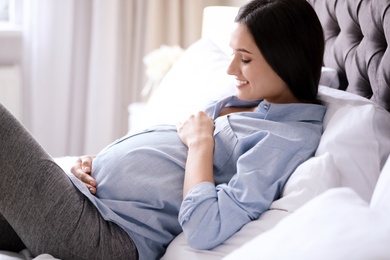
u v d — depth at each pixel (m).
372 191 1.45
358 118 1.50
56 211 1.48
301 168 1.43
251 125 1.60
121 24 3.41
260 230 1.37
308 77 1.59
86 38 3.37
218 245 1.40
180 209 1.43
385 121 1.51
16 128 1.53
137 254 1.53
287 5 1.55
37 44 3.21
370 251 0.89
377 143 1.46
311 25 1.56
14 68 3.27
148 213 1.51
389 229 0.93
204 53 2.19
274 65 1.56
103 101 3.36
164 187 1.52
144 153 1.57
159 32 3.41
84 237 1.48
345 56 1.84
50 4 3.19
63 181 1.52
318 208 1.04
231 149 1.56
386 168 1.24
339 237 0.94
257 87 1.60
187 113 1.97
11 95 3.29
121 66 3.46
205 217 1.38
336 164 1.45
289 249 0.96
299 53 1.55
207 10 2.51
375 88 1.66
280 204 1.40
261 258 0.98
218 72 2.05
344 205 1.02
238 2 3.24
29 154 1.51
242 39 1.57
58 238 1.48
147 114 2.21
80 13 3.32
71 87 3.39
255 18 1.55
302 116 1.60
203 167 1.48
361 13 1.74
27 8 3.18
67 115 3.36
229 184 1.46
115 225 1.53
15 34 3.29
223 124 1.61
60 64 3.28
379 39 1.68
